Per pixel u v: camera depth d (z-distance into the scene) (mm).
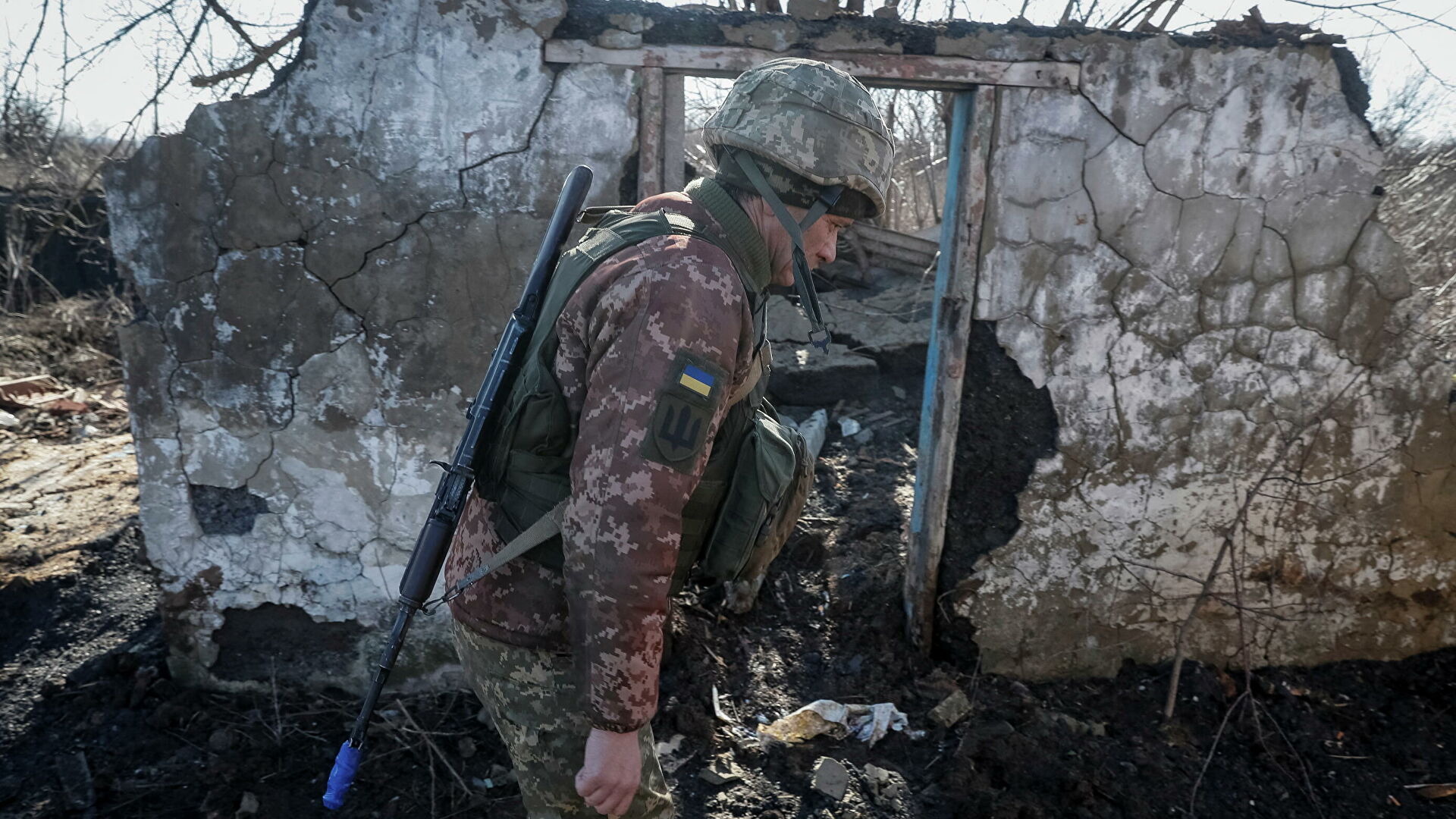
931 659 2738
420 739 2354
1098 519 2645
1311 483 2668
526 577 1230
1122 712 2619
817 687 2637
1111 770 2371
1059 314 2494
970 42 2283
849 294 5180
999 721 2496
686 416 1021
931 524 2619
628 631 1021
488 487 1251
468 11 2170
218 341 2295
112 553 3072
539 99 2219
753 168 1205
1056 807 2244
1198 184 2436
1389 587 2783
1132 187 2422
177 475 2373
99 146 6570
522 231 2271
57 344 6000
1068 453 2588
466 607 1284
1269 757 2461
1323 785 2406
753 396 1304
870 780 2279
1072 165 2395
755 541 1356
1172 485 2637
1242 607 2654
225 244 2238
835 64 2244
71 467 3963
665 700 2502
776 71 1237
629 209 1288
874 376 4355
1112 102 2363
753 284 1209
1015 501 2619
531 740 1290
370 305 2293
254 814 2107
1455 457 2697
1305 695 2695
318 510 2420
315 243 2254
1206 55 2357
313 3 2148
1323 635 2793
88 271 6887
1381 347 2596
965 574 2666
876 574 2982
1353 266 2531
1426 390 2639
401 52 2180
